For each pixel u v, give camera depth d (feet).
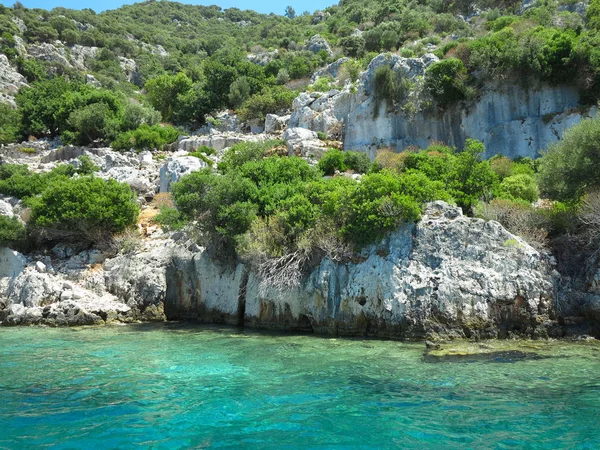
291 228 68.18
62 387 41.55
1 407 36.55
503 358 48.44
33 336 66.03
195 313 78.95
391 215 62.95
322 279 64.28
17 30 324.19
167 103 201.67
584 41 110.01
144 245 89.30
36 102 189.26
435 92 117.80
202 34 513.86
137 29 458.50
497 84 114.93
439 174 82.58
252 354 52.65
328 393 38.73
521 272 59.41
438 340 56.75
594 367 44.70
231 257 75.66
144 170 127.75
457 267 60.29
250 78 190.08
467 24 215.31
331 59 220.43
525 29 127.95
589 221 63.00
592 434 30.04
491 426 31.53
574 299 59.93
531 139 108.47
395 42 208.13
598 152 66.13
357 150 123.85
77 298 79.77
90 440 30.50
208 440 30.30
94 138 165.27
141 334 66.44
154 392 39.81
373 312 61.31
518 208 69.05
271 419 33.50
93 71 327.67
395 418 33.22
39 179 119.65
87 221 90.27
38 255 92.73
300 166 85.56
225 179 76.02
